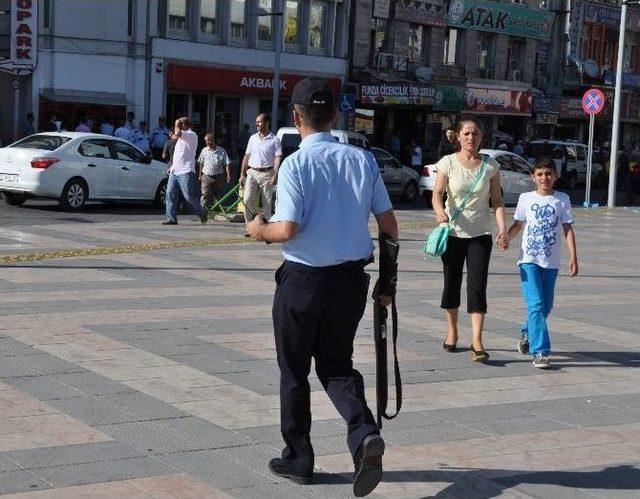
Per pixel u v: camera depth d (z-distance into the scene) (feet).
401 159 160.35
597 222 90.68
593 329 38.06
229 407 24.88
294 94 19.83
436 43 165.68
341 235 19.30
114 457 20.89
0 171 76.95
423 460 22.03
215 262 49.62
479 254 31.71
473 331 31.83
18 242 54.54
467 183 31.60
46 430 22.33
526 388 28.86
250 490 19.58
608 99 202.69
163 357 29.43
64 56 122.83
